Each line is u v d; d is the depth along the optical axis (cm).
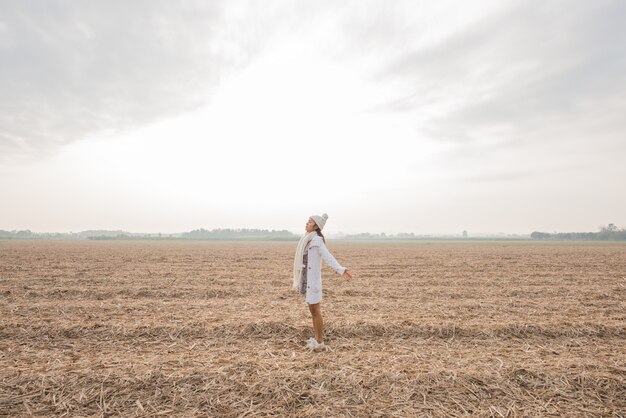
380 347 607
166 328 686
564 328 709
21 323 710
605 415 384
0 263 2045
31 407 388
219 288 1182
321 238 613
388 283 1359
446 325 713
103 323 711
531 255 3256
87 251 3588
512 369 482
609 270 1852
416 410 389
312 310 605
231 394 418
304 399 411
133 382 438
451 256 3100
